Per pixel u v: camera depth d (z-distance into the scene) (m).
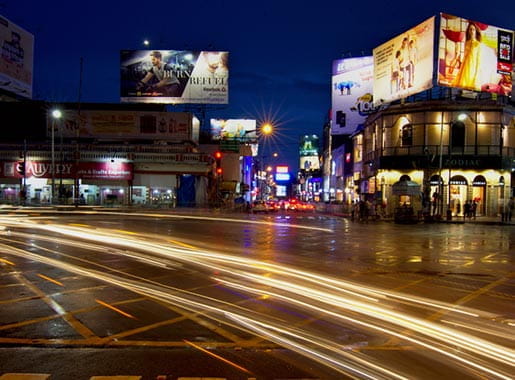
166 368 5.57
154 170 50.09
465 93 48.09
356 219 40.12
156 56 58.53
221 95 58.66
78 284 10.46
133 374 5.38
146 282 10.74
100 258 14.38
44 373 5.38
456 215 42.53
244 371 5.51
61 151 48.25
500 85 46.16
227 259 14.40
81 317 7.77
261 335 6.89
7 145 49.31
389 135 47.59
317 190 123.38
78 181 48.69
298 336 6.86
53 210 40.53
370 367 5.69
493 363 5.88
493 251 17.95
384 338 6.81
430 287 10.70
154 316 7.87
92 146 49.88
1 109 53.31
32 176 48.78
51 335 6.80
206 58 58.81
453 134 45.25
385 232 26.61
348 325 7.43
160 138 53.38
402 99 47.47
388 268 13.43
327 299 9.18
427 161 44.09
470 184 44.78
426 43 43.94
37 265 12.98
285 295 9.48
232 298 9.20
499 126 44.78
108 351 6.14
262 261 14.10
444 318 7.96
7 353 6.05
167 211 42.41
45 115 53.25
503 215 37.88
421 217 38.81
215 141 71.75
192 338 6.71
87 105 54.81
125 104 55.06
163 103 57.72
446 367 5.71
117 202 49.59
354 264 14.07
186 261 13.94
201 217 36.56
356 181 61.22
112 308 8.38
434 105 44.94
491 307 8.84
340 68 68.06
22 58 55.12
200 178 51.62
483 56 45.59
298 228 28.06
